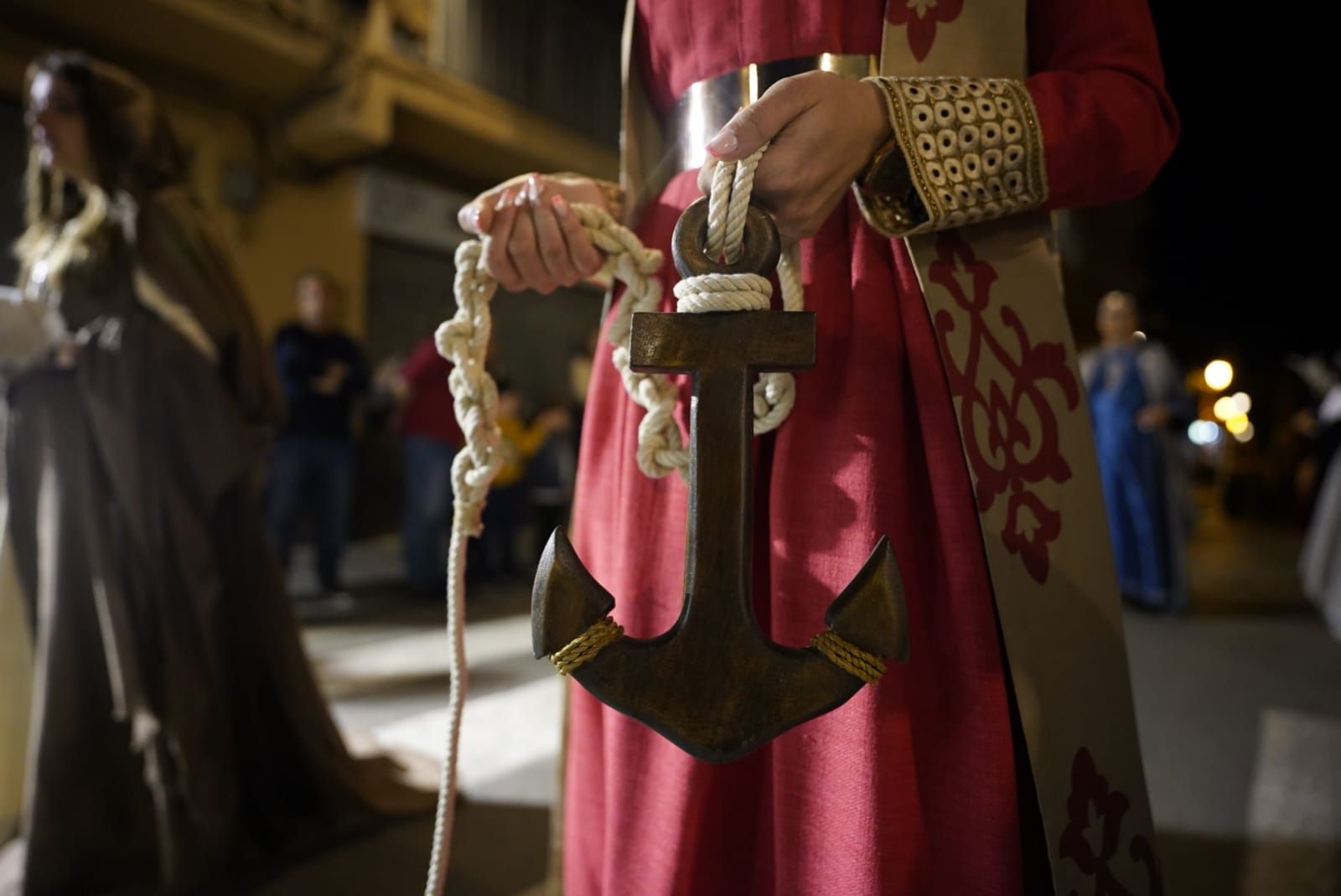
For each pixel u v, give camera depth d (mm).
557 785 839
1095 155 525
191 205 1425
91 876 1283
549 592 391
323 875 1315
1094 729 539
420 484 3818
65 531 1308
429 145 6828
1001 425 539
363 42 5668
